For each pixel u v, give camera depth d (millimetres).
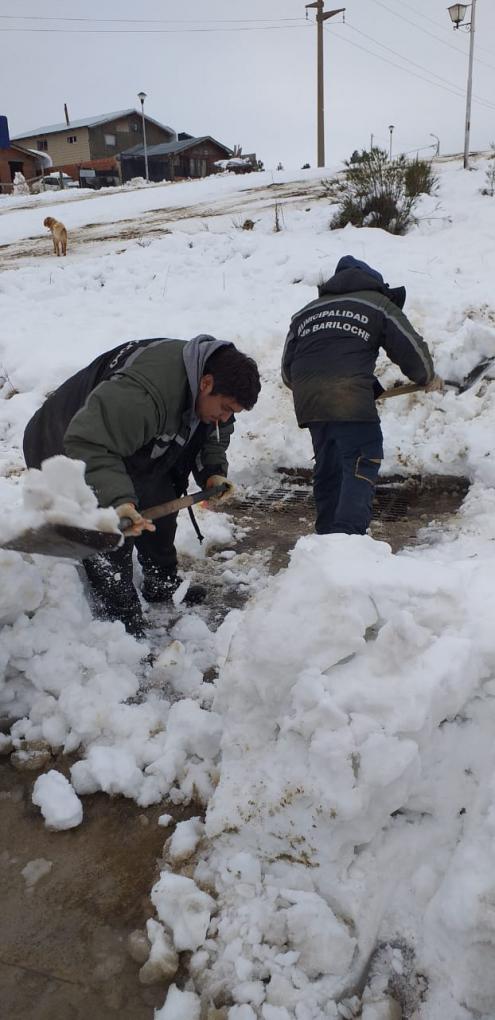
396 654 1821
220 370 2355
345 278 3309
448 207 10773
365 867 1716
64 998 1634
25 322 7027
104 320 6898
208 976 1626
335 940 1615
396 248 8719
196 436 2717
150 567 3062
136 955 1706
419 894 1727
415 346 3172
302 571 2078
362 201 10430
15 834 2043
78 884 1892
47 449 2586
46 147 45750
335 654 1850
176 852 1908
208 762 2164
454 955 1620
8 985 1661
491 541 3484
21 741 2314
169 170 40688
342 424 3186
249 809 1802
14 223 15133
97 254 10625
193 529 3812
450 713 1835
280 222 11305
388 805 1707
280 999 1567
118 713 2279
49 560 2557
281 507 4234
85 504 1981
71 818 2035
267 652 1882
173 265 9094
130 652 2521
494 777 1776
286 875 1761
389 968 1645
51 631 2441
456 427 4359
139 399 2283
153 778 2143
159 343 2451
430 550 3510
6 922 1800
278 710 1897
